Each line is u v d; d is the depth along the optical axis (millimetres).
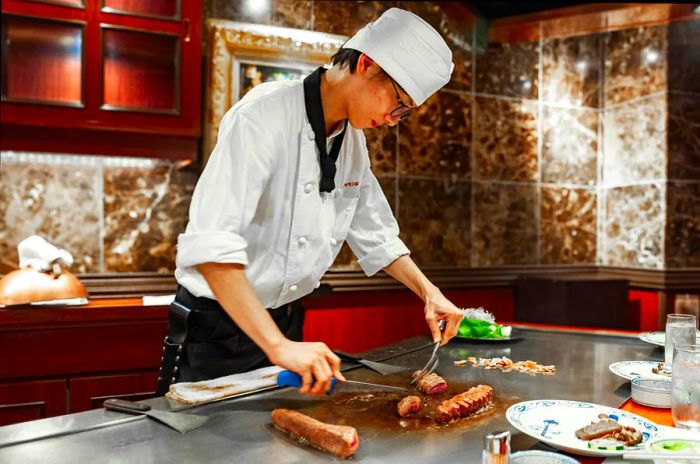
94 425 1233
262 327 1314
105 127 2938
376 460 1091
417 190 3996
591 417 1305
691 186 4141
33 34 2834
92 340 2725
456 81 4094
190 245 1352
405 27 1495
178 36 3059
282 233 1681
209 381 1552
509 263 4297
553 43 4391
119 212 3330
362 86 1544
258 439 1186
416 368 1804
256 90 1627
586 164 4504
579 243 4496
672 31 4031
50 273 2727
